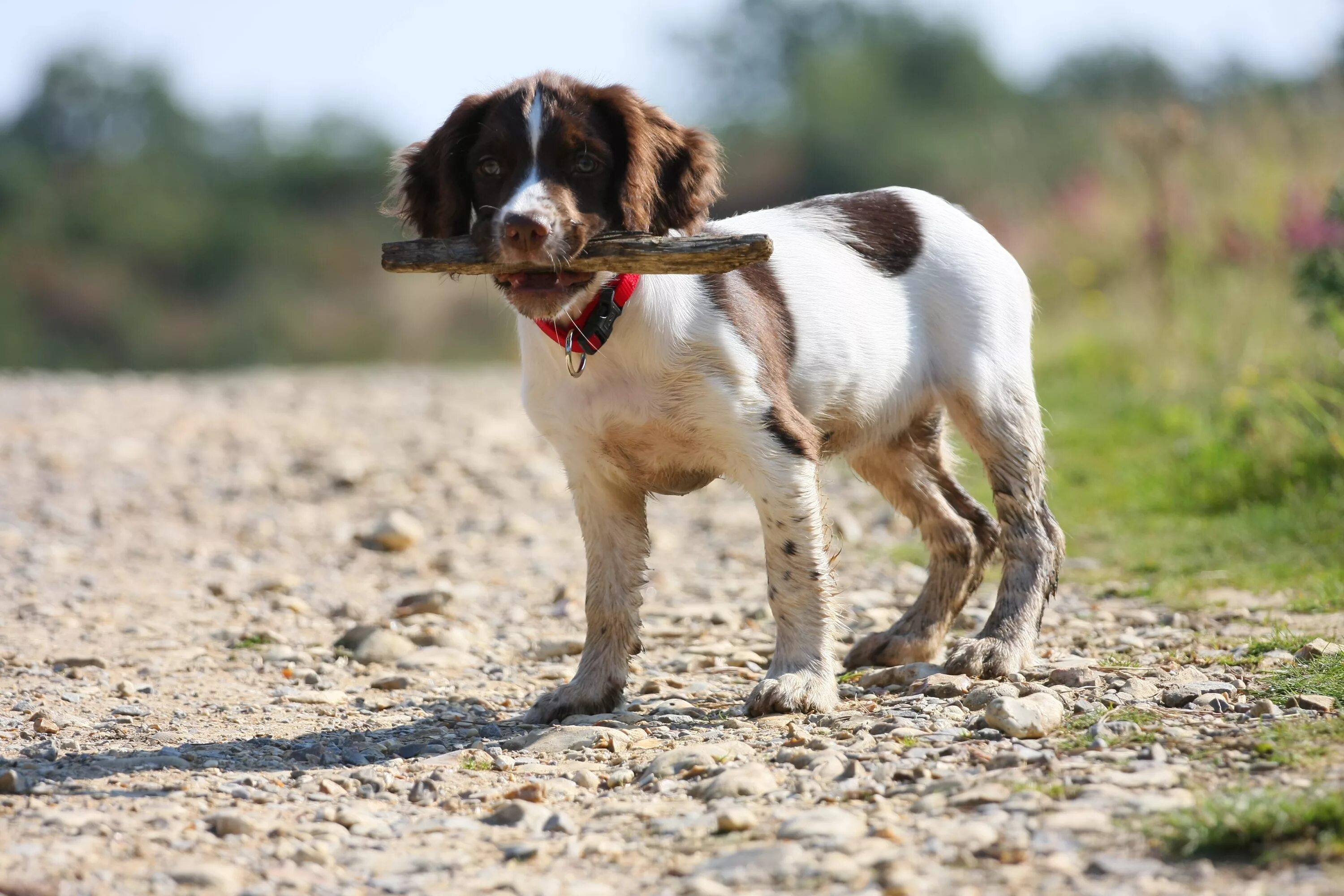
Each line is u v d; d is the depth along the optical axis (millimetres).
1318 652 5758
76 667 6832
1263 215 15789
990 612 7418
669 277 5453
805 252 6215
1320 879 3473
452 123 5383
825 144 56844
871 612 7707
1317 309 10461
